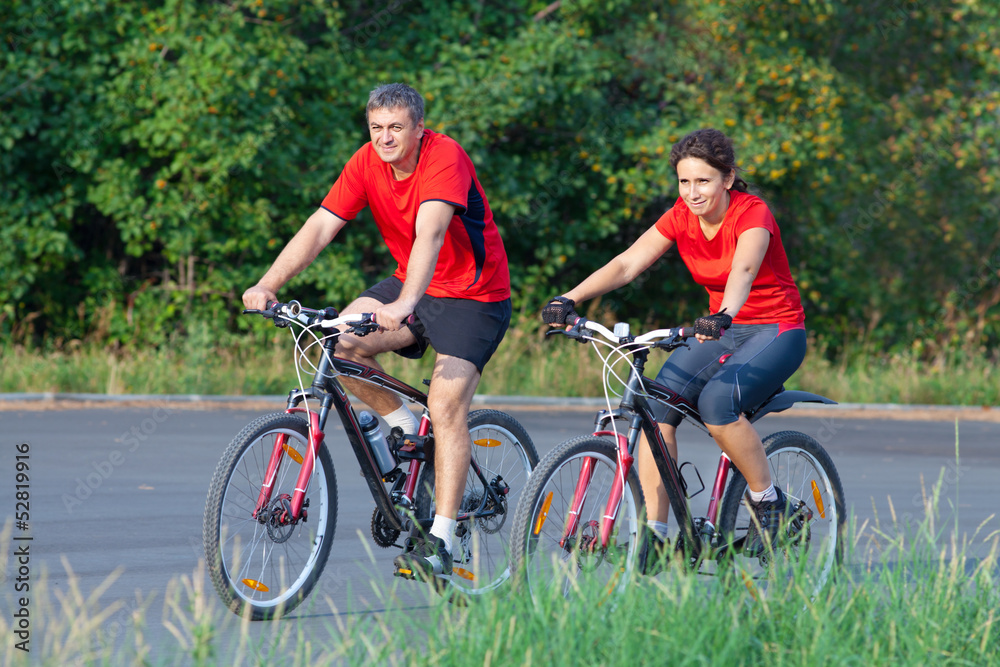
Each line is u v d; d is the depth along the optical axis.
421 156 15.43
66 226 54.50
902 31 67.38
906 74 68.62
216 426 35.84
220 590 14.47
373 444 15.98
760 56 59.66
